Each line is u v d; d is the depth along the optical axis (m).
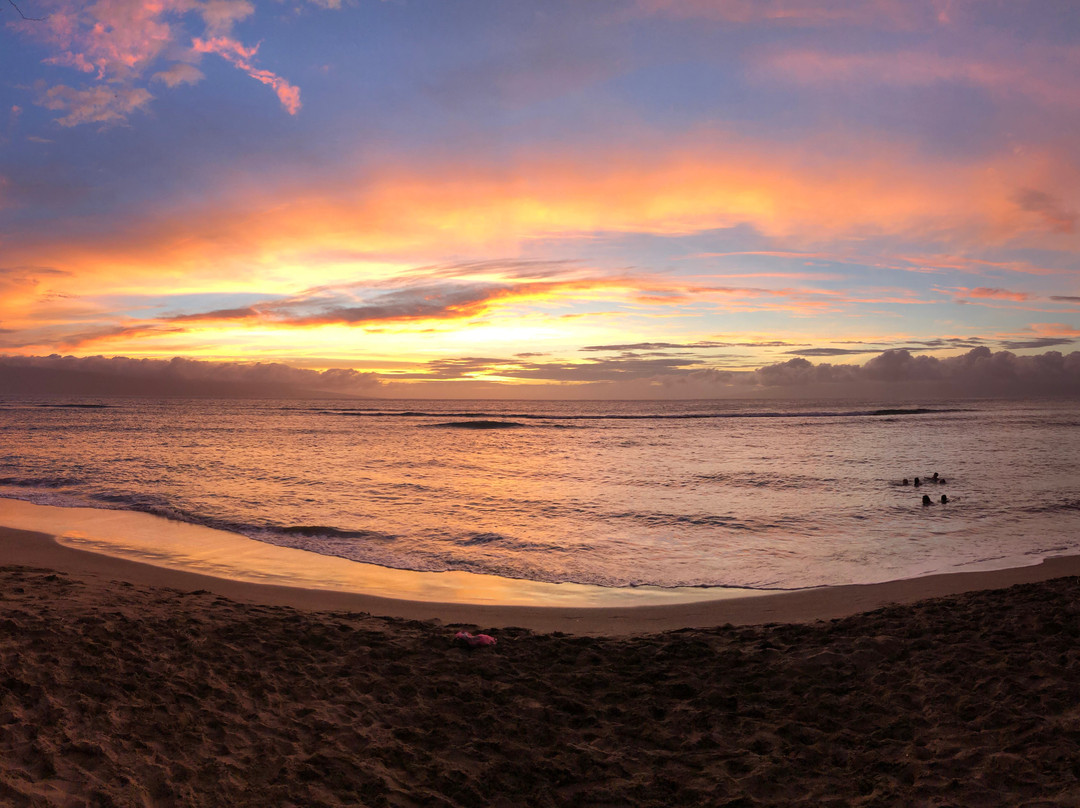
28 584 9.15
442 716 5.77
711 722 5.67
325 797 4.43
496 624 8.93
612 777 4.81
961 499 20.55
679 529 16.36
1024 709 5.42
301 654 7.04
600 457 35.81
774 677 6.55
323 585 11.15
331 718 5.62
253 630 7.69
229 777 4.55
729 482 25.44
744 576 11.84
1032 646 6.80
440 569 12.42
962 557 12.97
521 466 31.31
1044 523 16.55
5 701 5.11
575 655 7.34
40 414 91.75
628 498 21.56
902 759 4.86
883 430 56.94
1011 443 42.06
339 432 58.53
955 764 4.69
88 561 12.27
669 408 125.88
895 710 5.68
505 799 4.54
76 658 6.14
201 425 68.19
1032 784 4.34
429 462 33.22
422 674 6.69
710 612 9.57
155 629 7.32
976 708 5.52
